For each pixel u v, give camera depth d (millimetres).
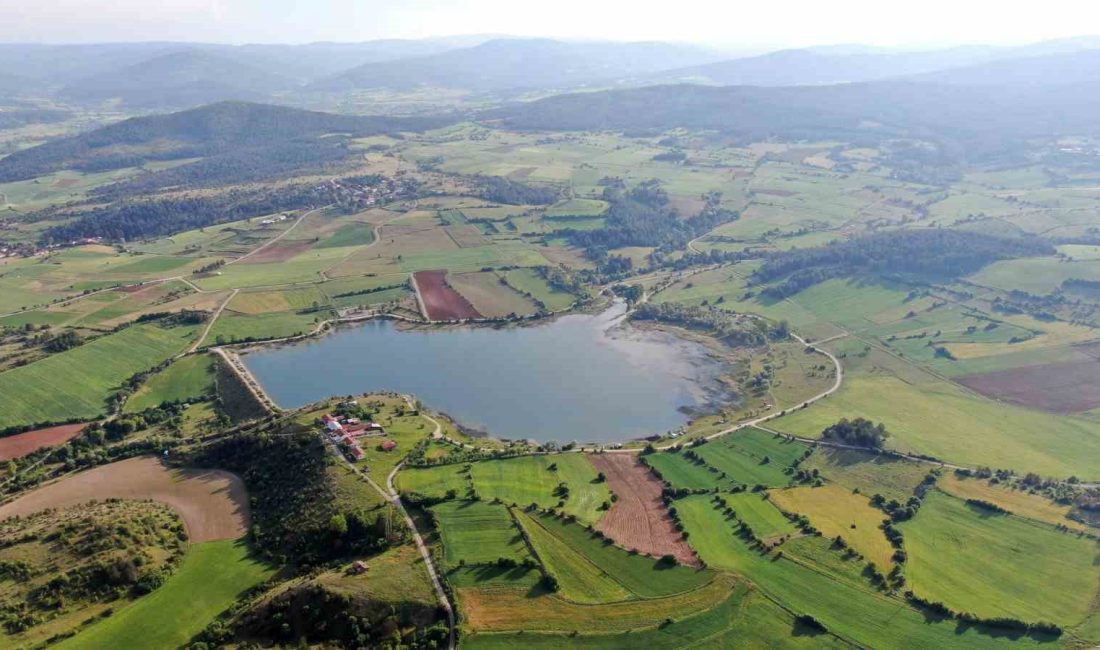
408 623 110312
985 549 136125
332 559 125312
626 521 139750
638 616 113125
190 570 124000
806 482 160250
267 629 109938
